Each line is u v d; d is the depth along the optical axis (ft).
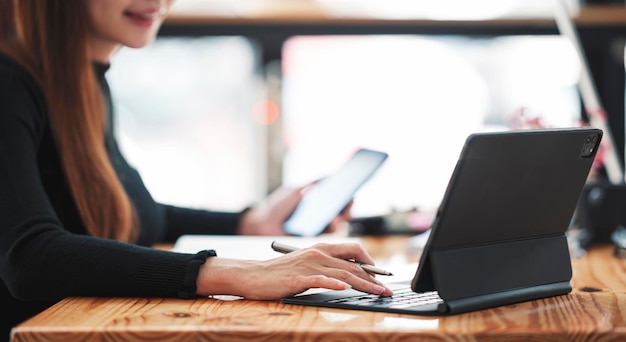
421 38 11.18
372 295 5.12
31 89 6.25
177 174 11.56
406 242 8.83
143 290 5.13
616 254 7.60
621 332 4.20
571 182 5.11
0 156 5.73
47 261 5.24
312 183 9.10
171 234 8.98
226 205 11.53
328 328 4.20
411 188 10.92
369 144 11.25
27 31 6.46
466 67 11.19
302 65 11.28
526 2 10.91
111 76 11.45
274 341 4.17
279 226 9.03
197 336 4.19
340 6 10.82
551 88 11.16
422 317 4.52
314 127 11.34
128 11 6.97
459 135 11.18
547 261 5.20
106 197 6.59
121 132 11.51
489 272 4.83
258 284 5.03
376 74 11.24
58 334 4.21
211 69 11.39
